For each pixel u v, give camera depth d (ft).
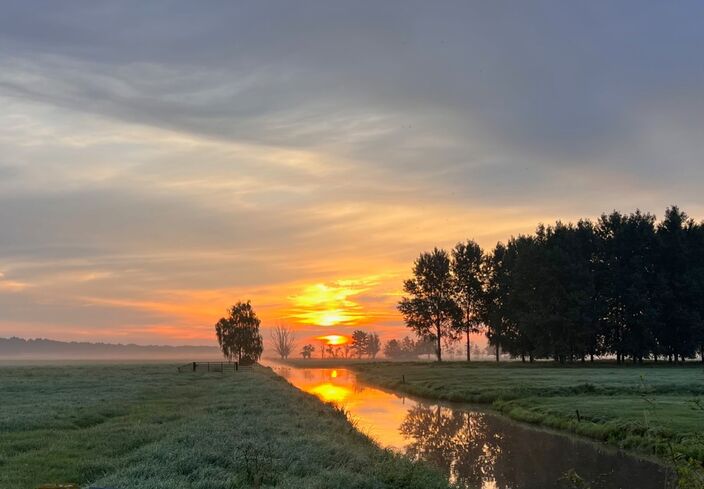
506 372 209.05
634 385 129.49
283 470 42.47
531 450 72.64
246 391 120.16
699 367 232.32
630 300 253.44
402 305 360.89
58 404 89.76
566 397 119.96
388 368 306.14
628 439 72.59
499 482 55.52
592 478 56.18
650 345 249.55
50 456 47.34
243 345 433.07
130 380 164.66
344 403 134.41
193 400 100.07
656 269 265.75
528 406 112.88
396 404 133.18
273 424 66.64
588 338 262.06
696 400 27.27
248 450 47.32
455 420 103.71
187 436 55.21
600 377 162.61
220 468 41.63
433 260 356.18
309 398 118.93
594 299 263.29
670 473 57.31
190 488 36.04
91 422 71.36
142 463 43.16
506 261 320.70
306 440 55.36
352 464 45.88
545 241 286.05
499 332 309.22
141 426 64.75
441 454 70.18
